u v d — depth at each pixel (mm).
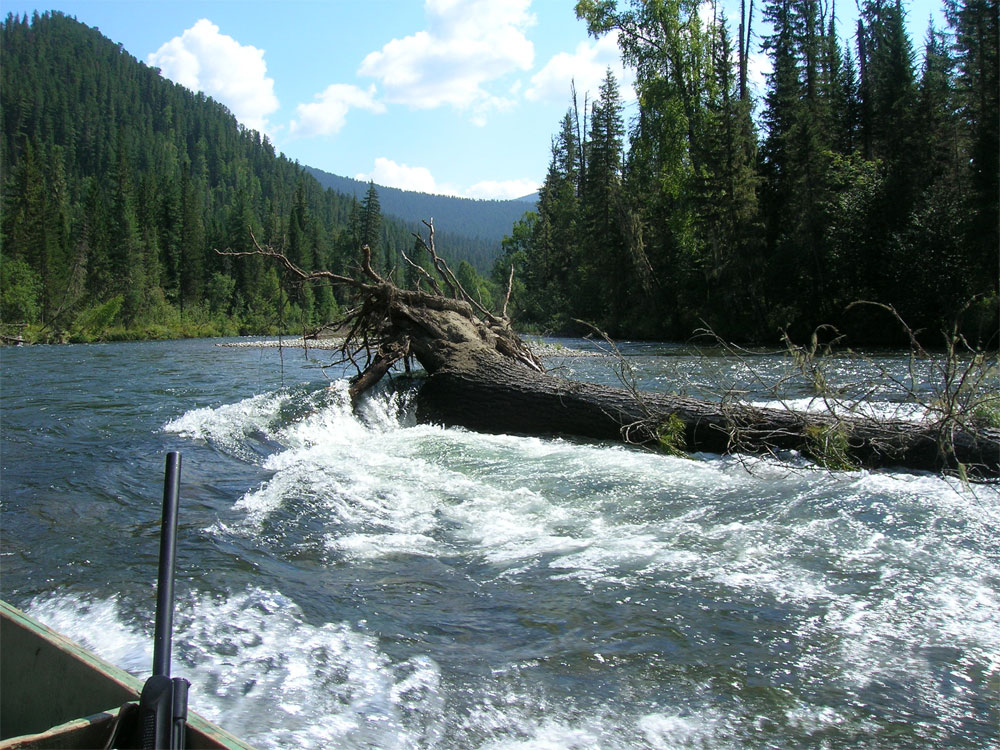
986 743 2586
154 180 95062
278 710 2840
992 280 26938
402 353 10172
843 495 5582
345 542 4926
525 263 76375
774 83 38500
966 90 32031
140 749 1629
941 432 6551
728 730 2697
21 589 4230
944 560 4312
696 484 6090
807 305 33438
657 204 41750
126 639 3512
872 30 45344
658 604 3805
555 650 3344
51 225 61281
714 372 15414
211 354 26406
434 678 3102
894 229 31484
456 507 5645
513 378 9289
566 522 5246
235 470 7211
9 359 23828
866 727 2701
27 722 2201
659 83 34438
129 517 5660
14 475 6941
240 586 4164
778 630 3484
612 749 2588
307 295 64188
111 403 11617
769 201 37031
